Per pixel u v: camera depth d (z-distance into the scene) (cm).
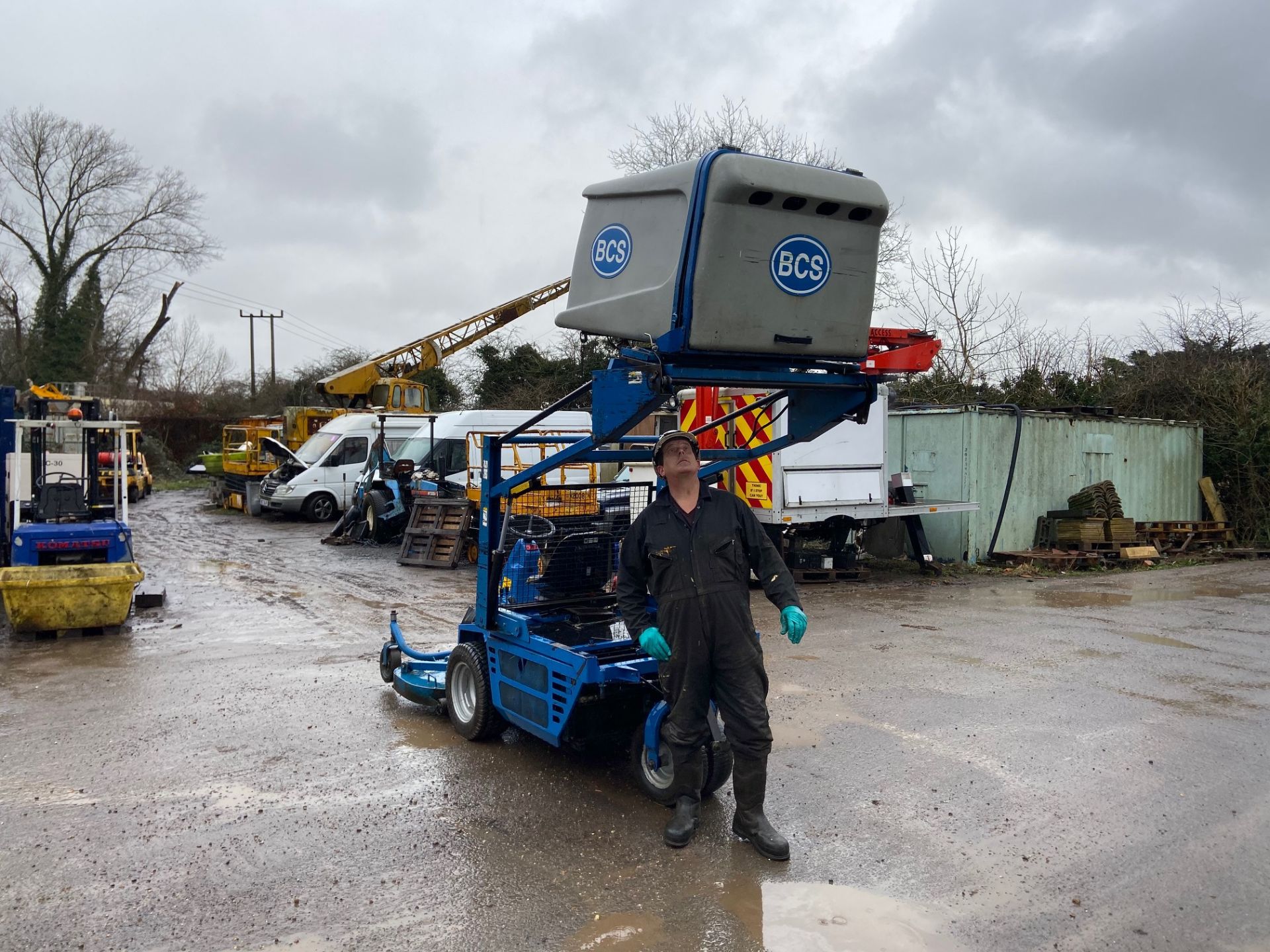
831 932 335
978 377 1931
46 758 511
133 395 4000
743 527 402
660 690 446
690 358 408
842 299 418
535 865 387
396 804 451
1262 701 630
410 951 322
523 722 494
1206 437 1664
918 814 441
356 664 727
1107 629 866
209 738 546
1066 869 386
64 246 3666
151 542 1598
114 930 335
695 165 386
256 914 346
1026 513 1372
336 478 1997
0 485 986
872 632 853
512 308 2847
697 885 371
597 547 557
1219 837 418
